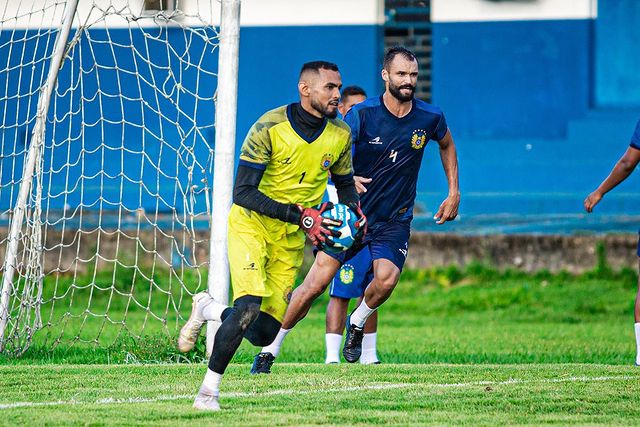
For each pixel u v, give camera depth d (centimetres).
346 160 1952
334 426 1633
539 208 5806
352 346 2680
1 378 2136
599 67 5716
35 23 4991
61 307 5219
